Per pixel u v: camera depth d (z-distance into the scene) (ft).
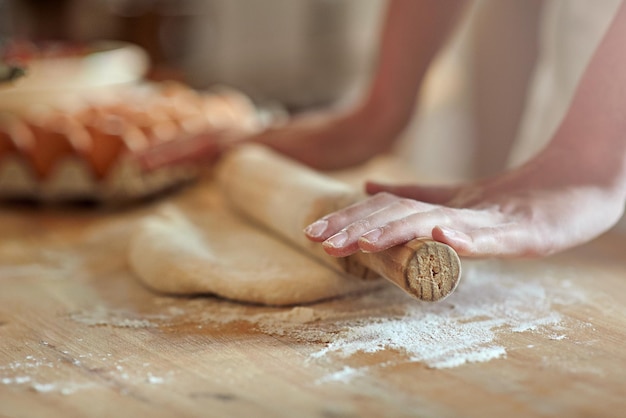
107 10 7.77
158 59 7.56
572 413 2.56
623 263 3.48
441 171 6.83
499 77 5.96
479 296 3.22
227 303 3.23
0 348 2.97
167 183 4.42
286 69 9.07
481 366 2.78
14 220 4.23
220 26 8.75
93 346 2.97
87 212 4.31
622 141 3.15
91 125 4.27
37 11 7.52
